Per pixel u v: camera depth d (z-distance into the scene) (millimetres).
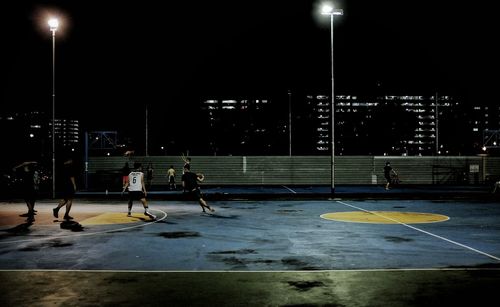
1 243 11508
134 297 6754
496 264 8992
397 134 94500
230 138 99812
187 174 19156
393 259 9484
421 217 17250
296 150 103562
